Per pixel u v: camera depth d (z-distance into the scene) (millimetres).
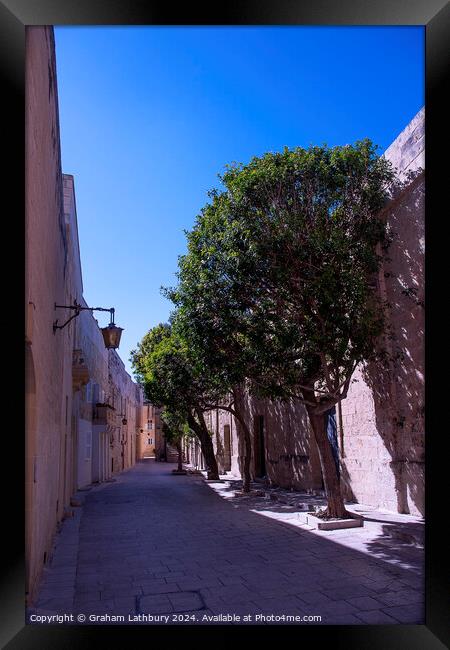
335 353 9203
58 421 10422
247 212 9547
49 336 7539
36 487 5816
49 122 7086
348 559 7406
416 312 9797
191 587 6465
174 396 20562
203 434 24156
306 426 15305
